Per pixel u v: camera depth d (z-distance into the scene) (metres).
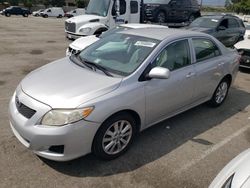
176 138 4.36
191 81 4.55
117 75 3.71
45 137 3.10
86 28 11.45
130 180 3.34
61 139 3.10
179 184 3.34
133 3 12.73
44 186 3.15
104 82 3.52
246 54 8.43
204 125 4.87
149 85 3.81
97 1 12.62
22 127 3.21
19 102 3.40
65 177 3.31
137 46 4.18
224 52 5.49
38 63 8.67
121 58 4.06
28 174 3.32
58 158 3.20
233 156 3.99
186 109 4.80
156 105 4.01
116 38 4.59
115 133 3.58
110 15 12.09
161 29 4.87
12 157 3.59
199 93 4.91
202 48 4.94
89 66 4.02
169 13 15.09
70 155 3.22
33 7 68.25
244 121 5.16
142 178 3.39
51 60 9.22
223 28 11.20
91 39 7.80
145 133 4.43
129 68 3.82
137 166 3.60
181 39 4.48
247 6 44.22
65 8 66.81
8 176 3.27
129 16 12.76
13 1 66.19
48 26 23.50
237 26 12.29
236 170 2.49
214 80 5.21
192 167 3.67
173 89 4.21
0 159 3.54
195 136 4.46
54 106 3.13
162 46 4.10
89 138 3.27
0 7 62.53
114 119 3.48
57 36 15.83
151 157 3.81
